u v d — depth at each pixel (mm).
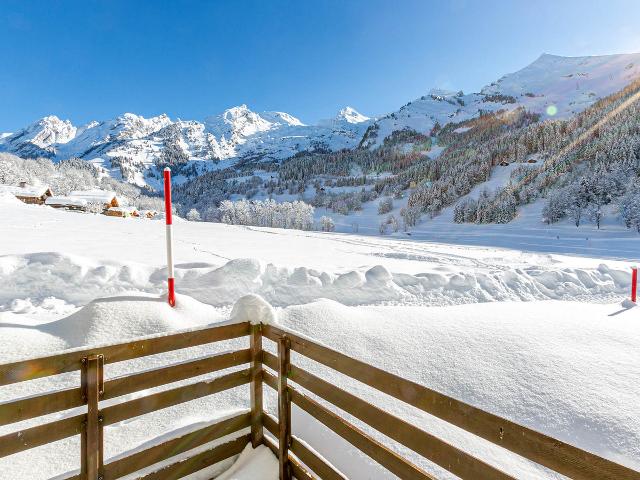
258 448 2543
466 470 1465
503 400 2967
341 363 1977
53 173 138125
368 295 7215
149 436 2584
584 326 4301
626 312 5332
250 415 2549
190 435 2287
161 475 2148
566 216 68688
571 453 1189
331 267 10555
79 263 6840
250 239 20250
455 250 22547
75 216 27609
